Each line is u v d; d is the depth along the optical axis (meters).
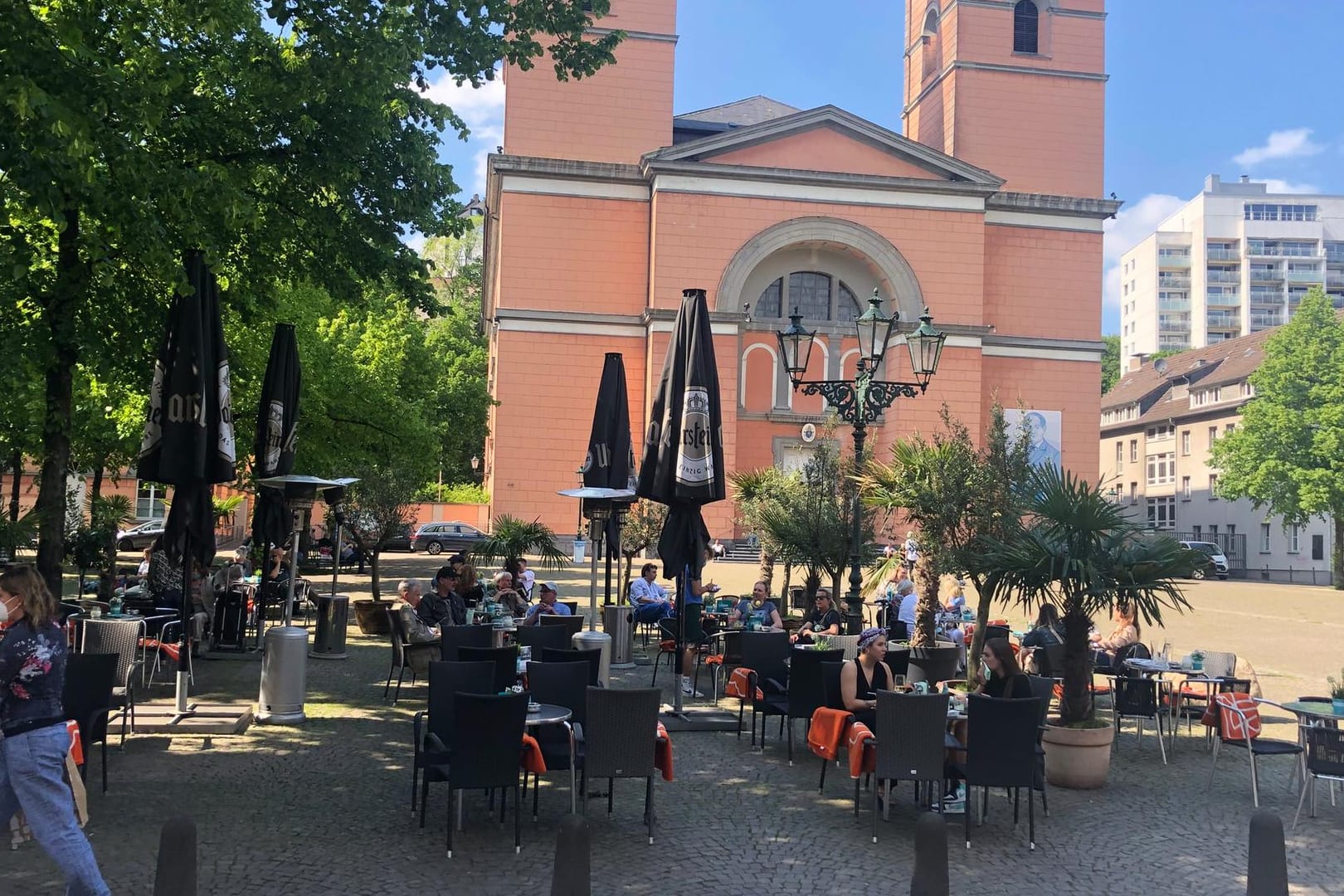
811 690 9.57
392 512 20.97
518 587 17.72
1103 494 9.06
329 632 15.30
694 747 10.13
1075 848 7.26
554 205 39.50
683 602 11.24
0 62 8.17
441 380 33.66
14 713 5.20
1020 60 43.62
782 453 39.94
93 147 8.58
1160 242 117.44
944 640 13.73
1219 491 46.69
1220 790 9.03
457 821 7.28
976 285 40.03
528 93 40.53
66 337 11.66
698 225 38.94
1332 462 41.91
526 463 38.88
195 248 9.96
